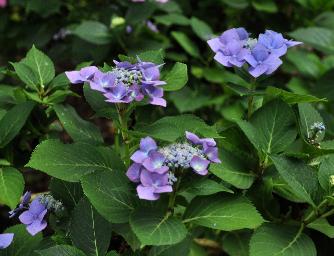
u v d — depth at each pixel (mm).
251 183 935
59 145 912
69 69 2062
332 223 979
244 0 1764
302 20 1848
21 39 1922
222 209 863
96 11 1843
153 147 819
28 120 1063
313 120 1011
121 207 858
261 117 969
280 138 957
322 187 883
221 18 1961
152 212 828
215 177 971
